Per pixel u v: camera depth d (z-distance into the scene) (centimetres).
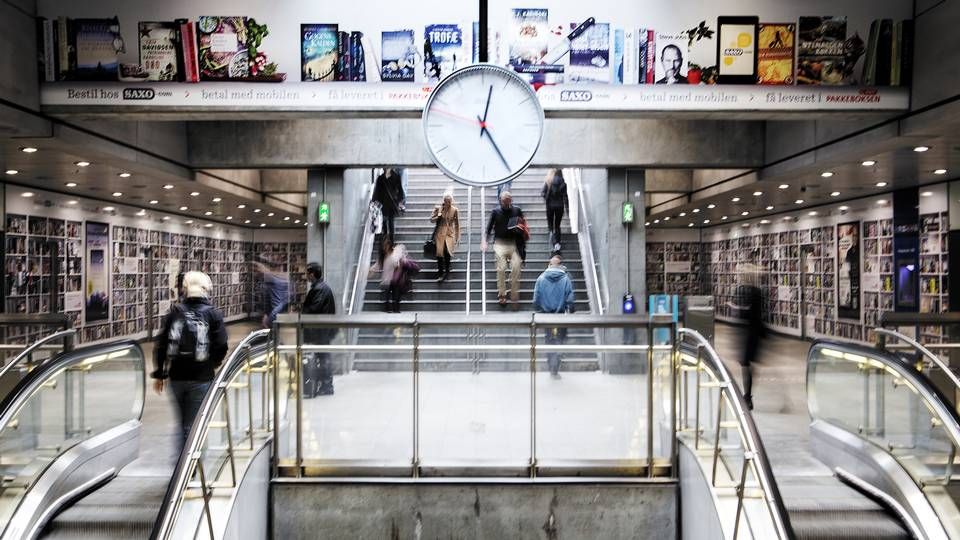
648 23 921
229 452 621
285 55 918
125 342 771
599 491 720
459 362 731
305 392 739
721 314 3269
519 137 760
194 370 718
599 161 1423
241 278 3384
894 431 662
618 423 729
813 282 2327
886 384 676
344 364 736
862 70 937
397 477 732
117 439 738
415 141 1415
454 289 1591
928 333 888
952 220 1568
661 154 1428
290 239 3531
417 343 734
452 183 1975
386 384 734
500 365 730
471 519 722
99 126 1120
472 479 723
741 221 3003
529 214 1847
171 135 1363
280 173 2036
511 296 1510
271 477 732
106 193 1825
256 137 1421
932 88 907
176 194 1853
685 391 723
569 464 729
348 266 1485
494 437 731
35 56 919
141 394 816
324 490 724
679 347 731
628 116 963
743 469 568
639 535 720
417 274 1644
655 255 3538
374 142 1411
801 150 1305
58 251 1794
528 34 917
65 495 627
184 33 919
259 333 718
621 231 1470
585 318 727
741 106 924
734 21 923
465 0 916
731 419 598
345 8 919
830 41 931
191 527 570
